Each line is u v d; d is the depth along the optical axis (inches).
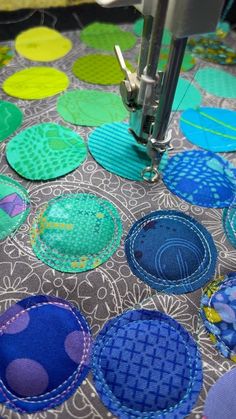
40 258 20.9
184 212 23.5
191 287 20.2
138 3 17.2
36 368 17.2
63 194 23.9
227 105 30.4
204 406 16.5
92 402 16.4
